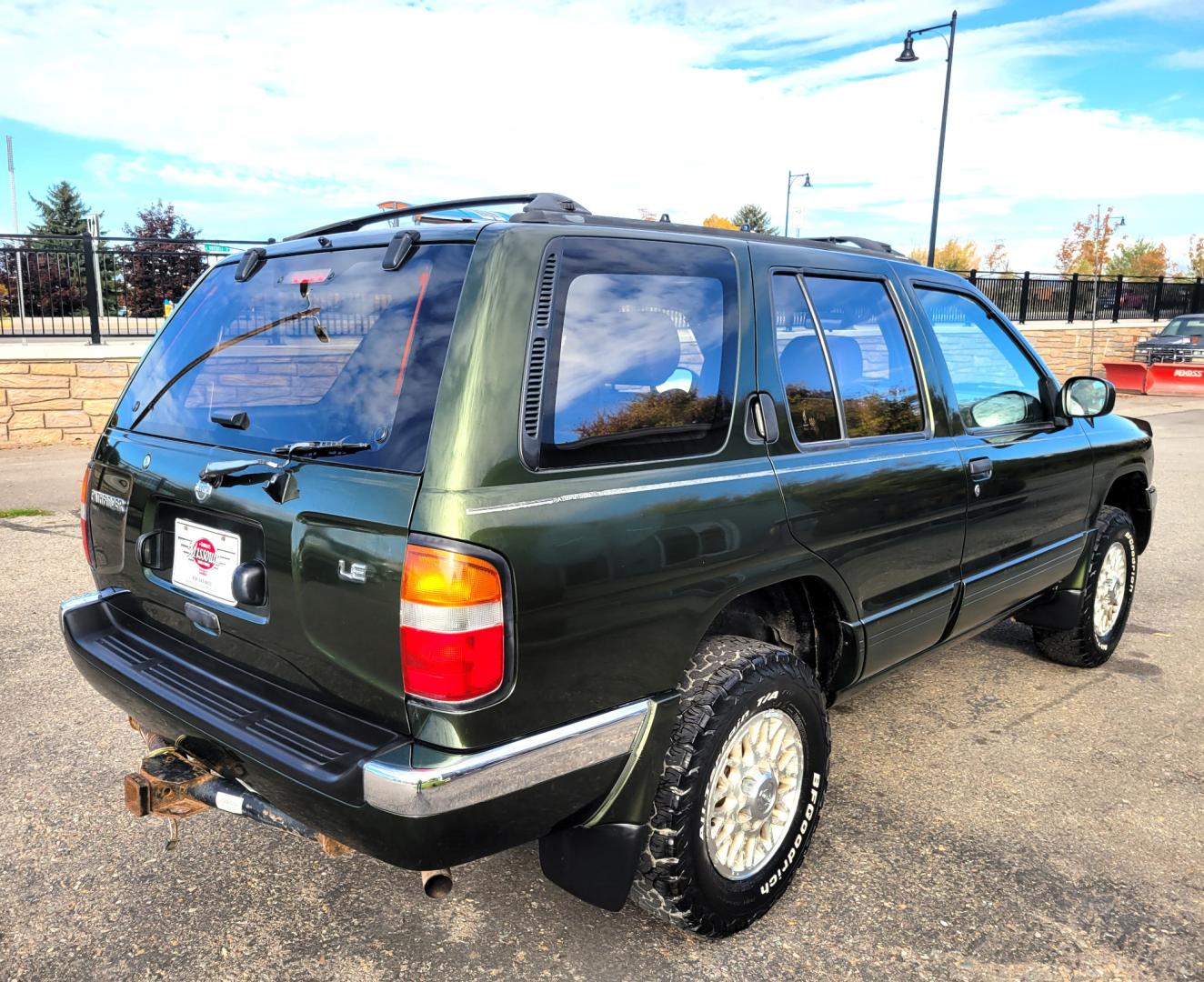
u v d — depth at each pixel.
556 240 2.22
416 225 2.37
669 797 2.30
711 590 2.38
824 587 2.84
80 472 9.33
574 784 2.12
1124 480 4.88
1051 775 3.57
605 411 2.21
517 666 1.98
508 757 1.97
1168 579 6.41
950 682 4.53
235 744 2.15
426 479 1.94
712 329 2.53
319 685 2.14
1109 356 24.48
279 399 2.34
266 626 2.22
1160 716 4.14
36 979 2.36
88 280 11.38
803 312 2.86
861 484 2.86
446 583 1.88
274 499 2.16
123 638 2.68
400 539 1.93
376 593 1.96
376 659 1.99
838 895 2.78
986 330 3.76
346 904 2.70
